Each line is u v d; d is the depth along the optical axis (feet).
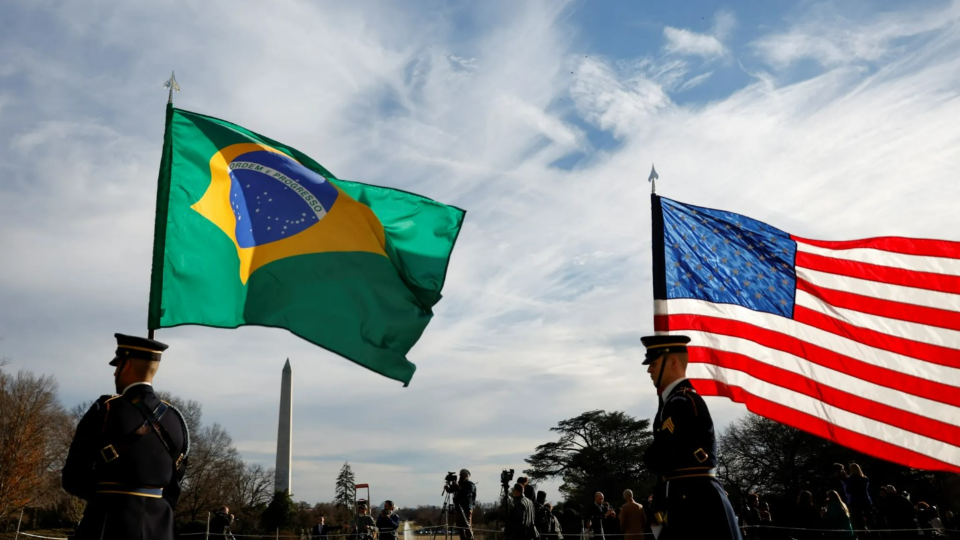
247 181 32.07
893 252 35.76
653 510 23.72
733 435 200.54
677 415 23.65
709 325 35.68
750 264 36.19
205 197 31.12
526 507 61.05
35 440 202.18
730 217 36.50
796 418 34.88
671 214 36.58
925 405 34.58
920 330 34.96
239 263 31.01
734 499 196.13
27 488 200.13
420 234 33.50
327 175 33.99
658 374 25.03
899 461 34.50
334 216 32.24
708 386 35.24
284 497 206.90
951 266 35.27
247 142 32.53
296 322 30.99
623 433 205.77
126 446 21.67
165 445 22.44
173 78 31.65
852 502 61.82
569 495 203.31
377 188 33.65
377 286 31.89
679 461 23.38
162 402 23.02
